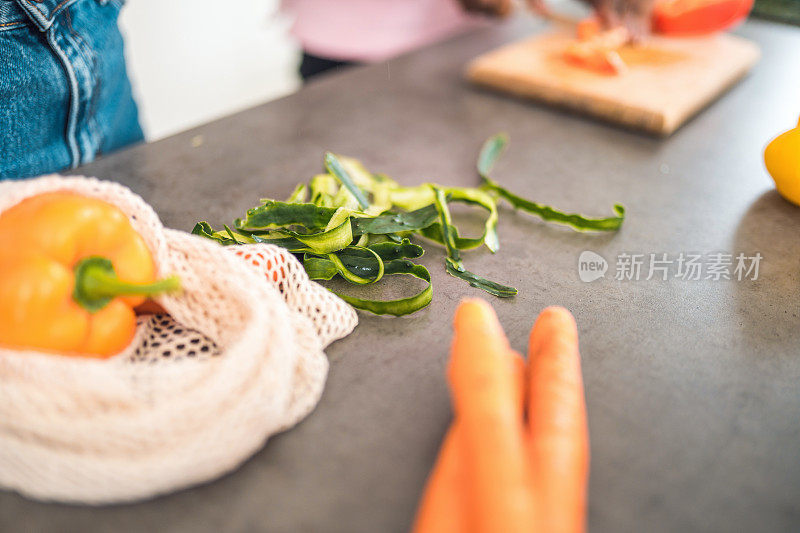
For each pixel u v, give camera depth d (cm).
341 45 114
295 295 52
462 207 68
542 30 114
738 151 79
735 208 69
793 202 69
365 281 57
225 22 184
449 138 81
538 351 48
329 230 57
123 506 43
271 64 203
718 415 48
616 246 63
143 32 165
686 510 43
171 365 45
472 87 94
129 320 48
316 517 43
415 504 44
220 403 43
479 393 42
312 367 49
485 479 39
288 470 45
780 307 57
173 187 69
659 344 53
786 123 85
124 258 47
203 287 49
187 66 179
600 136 82
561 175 74
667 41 103
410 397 49
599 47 91
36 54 67
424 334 54
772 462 46
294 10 118
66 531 42
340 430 47
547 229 65
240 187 70
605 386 50
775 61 104
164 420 42
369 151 77
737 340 54
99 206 47
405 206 66
